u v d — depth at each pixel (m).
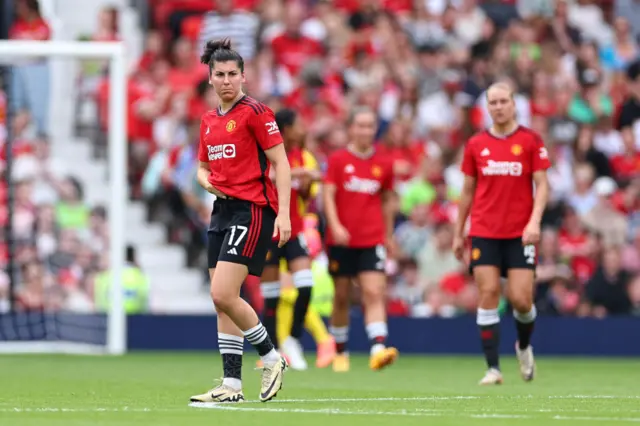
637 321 50.59
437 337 50.06
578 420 20.81
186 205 56.56
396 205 56.28
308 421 20.11
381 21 65.62
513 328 49.88
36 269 53.50
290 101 60.59
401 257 54.34
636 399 26.45
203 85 58.69
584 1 73.00
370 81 62.31
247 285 50.84
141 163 58.72
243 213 23.56
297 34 63.28
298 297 38.88
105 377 34.91
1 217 54.69
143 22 65.62
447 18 67.44
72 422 19.88
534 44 66.44
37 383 32.06
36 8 60.62
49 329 50.69
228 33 62.59
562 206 57.22
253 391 28.56
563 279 53.12
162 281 55.84
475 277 32.31
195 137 56.22
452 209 57.34
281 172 23.73
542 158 31.66
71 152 57.81
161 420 20.23
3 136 55.66
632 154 63.03
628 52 70.12
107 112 58.66
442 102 62.75
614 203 58.53
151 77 60.66
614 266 53.19
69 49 47.94
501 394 28.44
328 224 38.31
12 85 54.97
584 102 63.97
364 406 23.72
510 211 31.91
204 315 50.34
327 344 41.28
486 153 31.95
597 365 43.84
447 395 27.91
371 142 38.50
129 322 50.34
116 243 48.09
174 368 39.47
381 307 37.94
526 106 63.22
